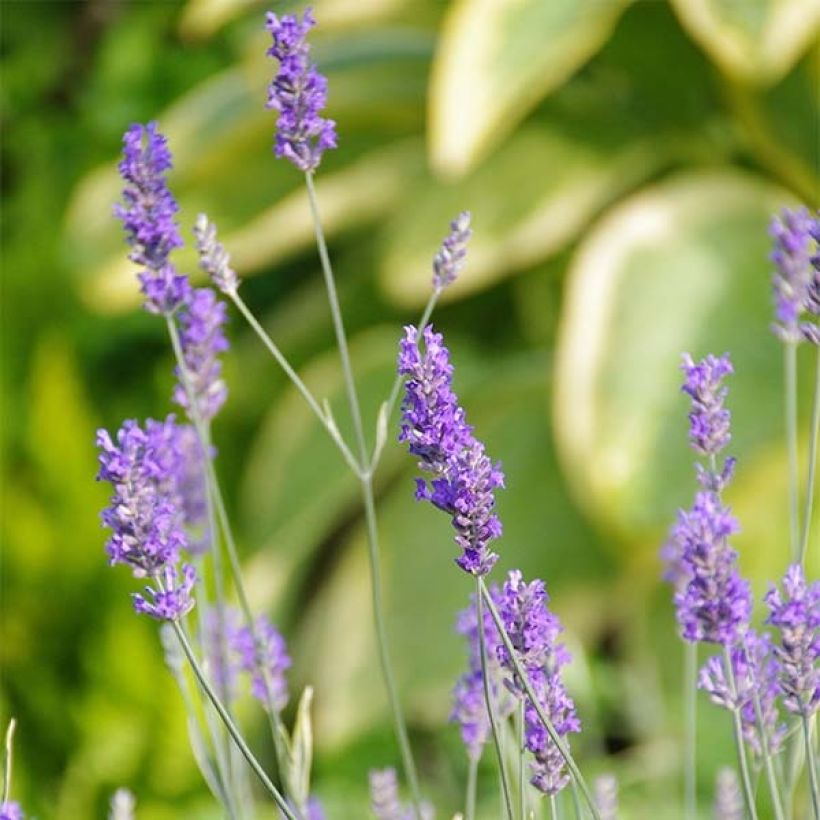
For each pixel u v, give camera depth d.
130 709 7.05
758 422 6.71
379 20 8.48
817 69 7.10
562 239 7.73
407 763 2.76
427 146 8.45
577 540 7.55
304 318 8.88
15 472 7.44
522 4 7.23
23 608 7.16
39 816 7.09
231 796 2.85
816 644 2.17
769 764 2.32
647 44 7.72
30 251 8.71
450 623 7.54
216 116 8.45
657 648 6.86
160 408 8.52
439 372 2.07
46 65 10.45
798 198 7.80
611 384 6.70
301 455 8.16
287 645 8.02
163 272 2.76
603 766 5.60
